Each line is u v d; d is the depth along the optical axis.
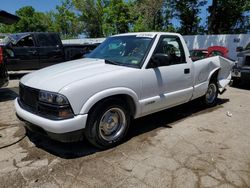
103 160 3.39
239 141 4.09
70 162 3.33
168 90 4.43
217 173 3.12
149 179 2.97
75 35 48.59
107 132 3.69
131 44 4.36
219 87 6.17
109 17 38.69
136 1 33.88
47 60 10.82
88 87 3.29
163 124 4.80
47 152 3.59
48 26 56.31
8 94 7.23
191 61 4.96
